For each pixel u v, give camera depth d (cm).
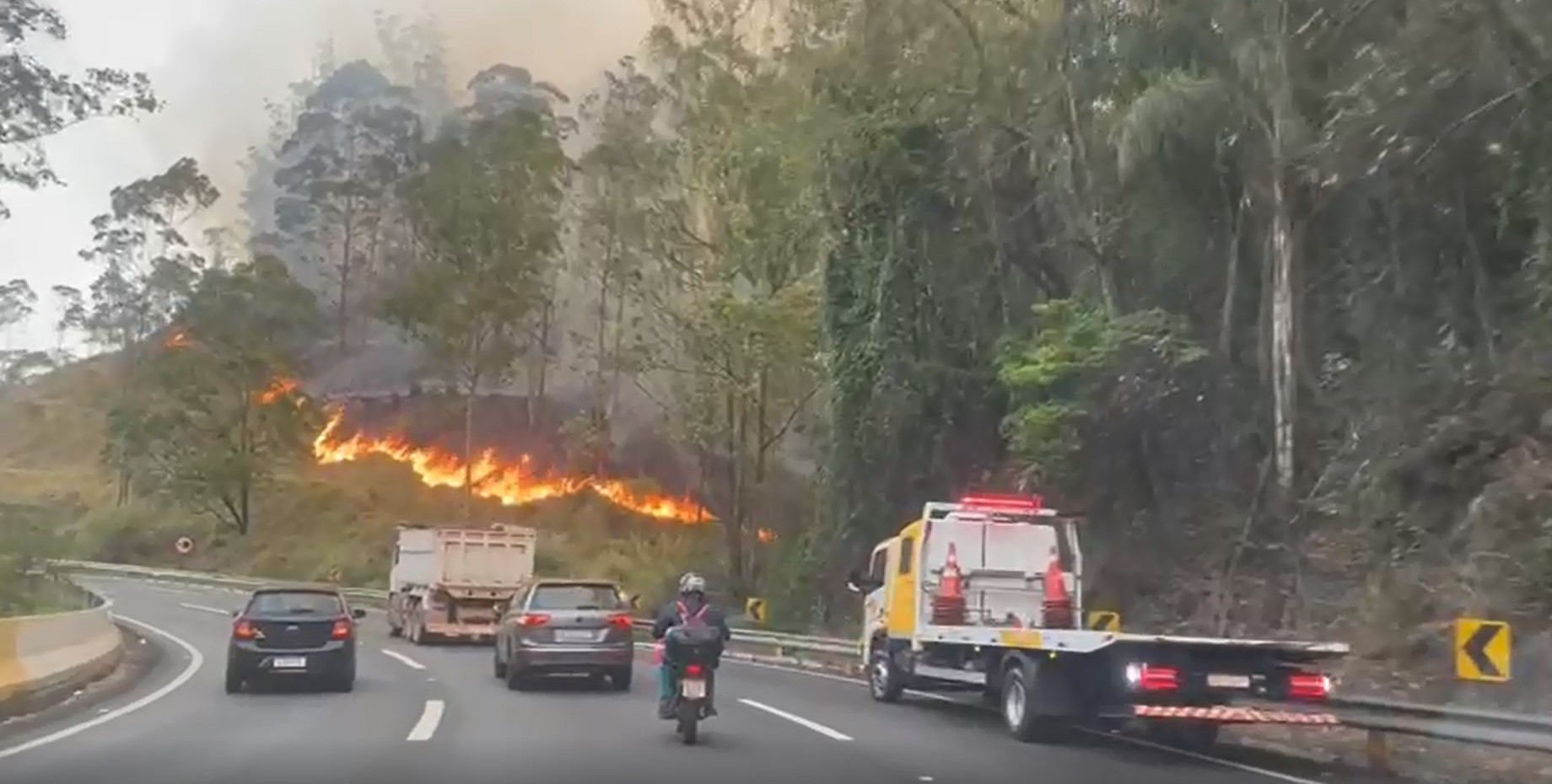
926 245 3167
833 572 3656
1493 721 1269
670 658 1539
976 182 3030
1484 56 2028
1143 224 2716
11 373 9019
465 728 1664
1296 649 1509
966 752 1480
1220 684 1494
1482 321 2294
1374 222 2450
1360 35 2286
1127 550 2728
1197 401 2641
